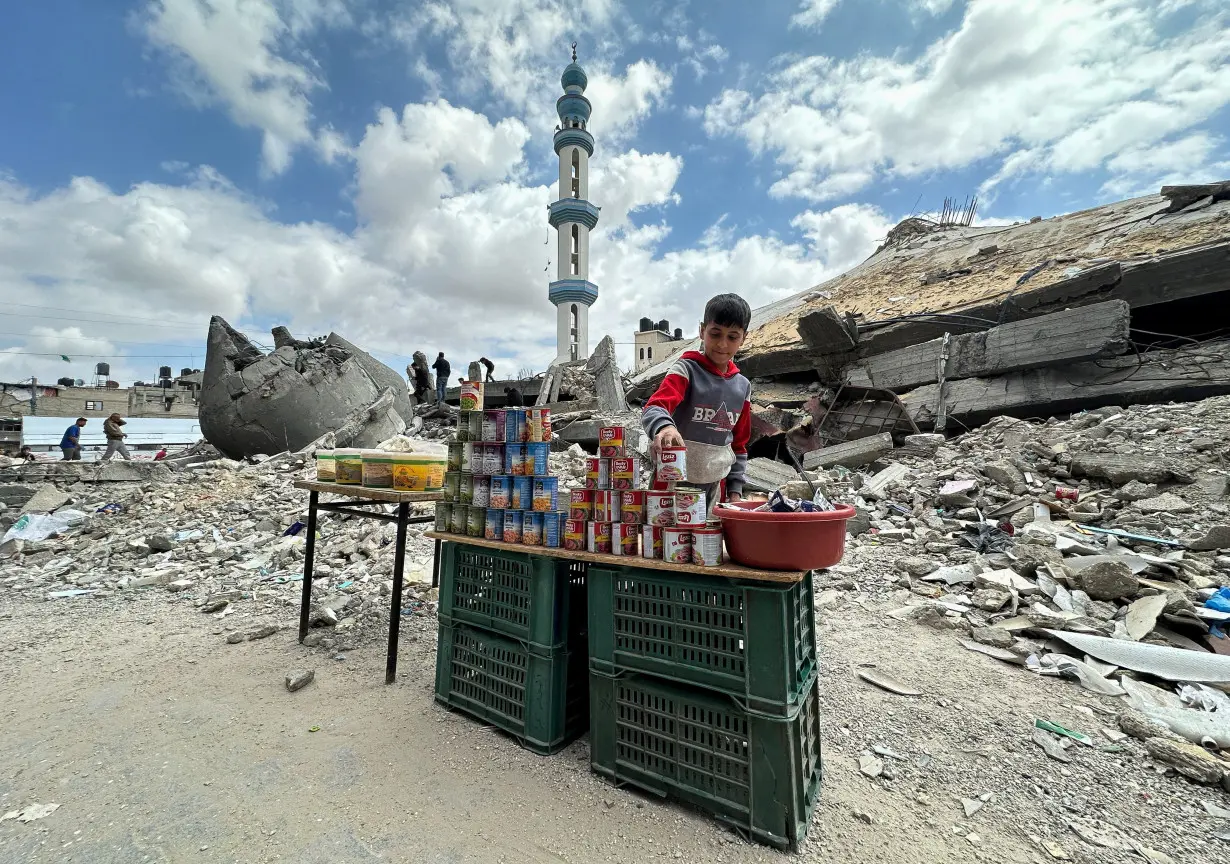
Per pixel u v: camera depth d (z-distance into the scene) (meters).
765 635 1.90
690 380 2.57
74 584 5.41
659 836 1.94
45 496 8.34
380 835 1.94
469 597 2.81
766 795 1.90
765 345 17.89
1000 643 3.50
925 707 2.81
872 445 9.15
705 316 2.60
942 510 6.26
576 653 2.61
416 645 3.71
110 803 2.11
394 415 14.16
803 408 12.64
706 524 2.07
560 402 16.22
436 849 1.88
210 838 1.92
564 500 3.05
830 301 21.67
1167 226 12.75
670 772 2.12
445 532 2.89
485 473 2.77
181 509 7.96
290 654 3.59
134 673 3.30
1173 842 1.89
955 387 10.10
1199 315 9.84
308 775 2.29
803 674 2.08
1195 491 5.45
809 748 2.13
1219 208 12.45
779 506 2.07
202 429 12.78
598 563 2.31
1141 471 5.85
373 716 2.77
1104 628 3.50
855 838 1.92
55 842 1.90
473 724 2.70
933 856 1.84
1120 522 5.24
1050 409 9.13
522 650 2.53
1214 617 3.43
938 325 11.52
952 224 26.39
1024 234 19.16
